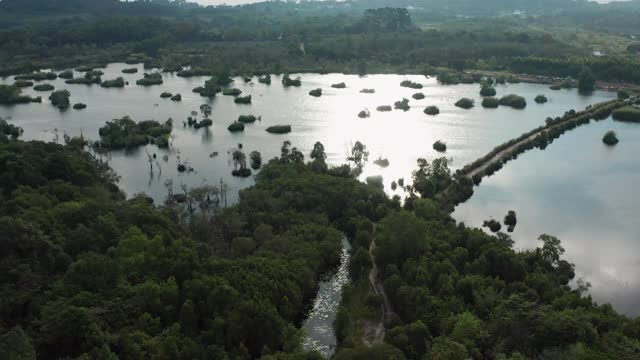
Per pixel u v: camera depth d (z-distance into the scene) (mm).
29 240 140125
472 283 141125
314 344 138125
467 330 120812
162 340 118875
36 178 197375
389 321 137375
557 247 170750
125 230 165750
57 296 128250
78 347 115938
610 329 121125
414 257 162125
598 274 178000
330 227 189750
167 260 147125
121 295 131750
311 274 157625
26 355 102312
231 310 129375
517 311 119812
